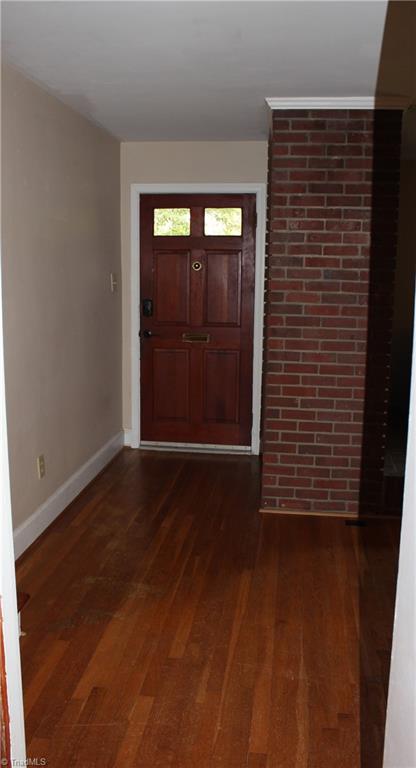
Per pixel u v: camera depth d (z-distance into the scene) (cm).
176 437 491
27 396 309
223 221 459
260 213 450
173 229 464
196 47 254
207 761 182
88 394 406
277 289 349
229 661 228
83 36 242
